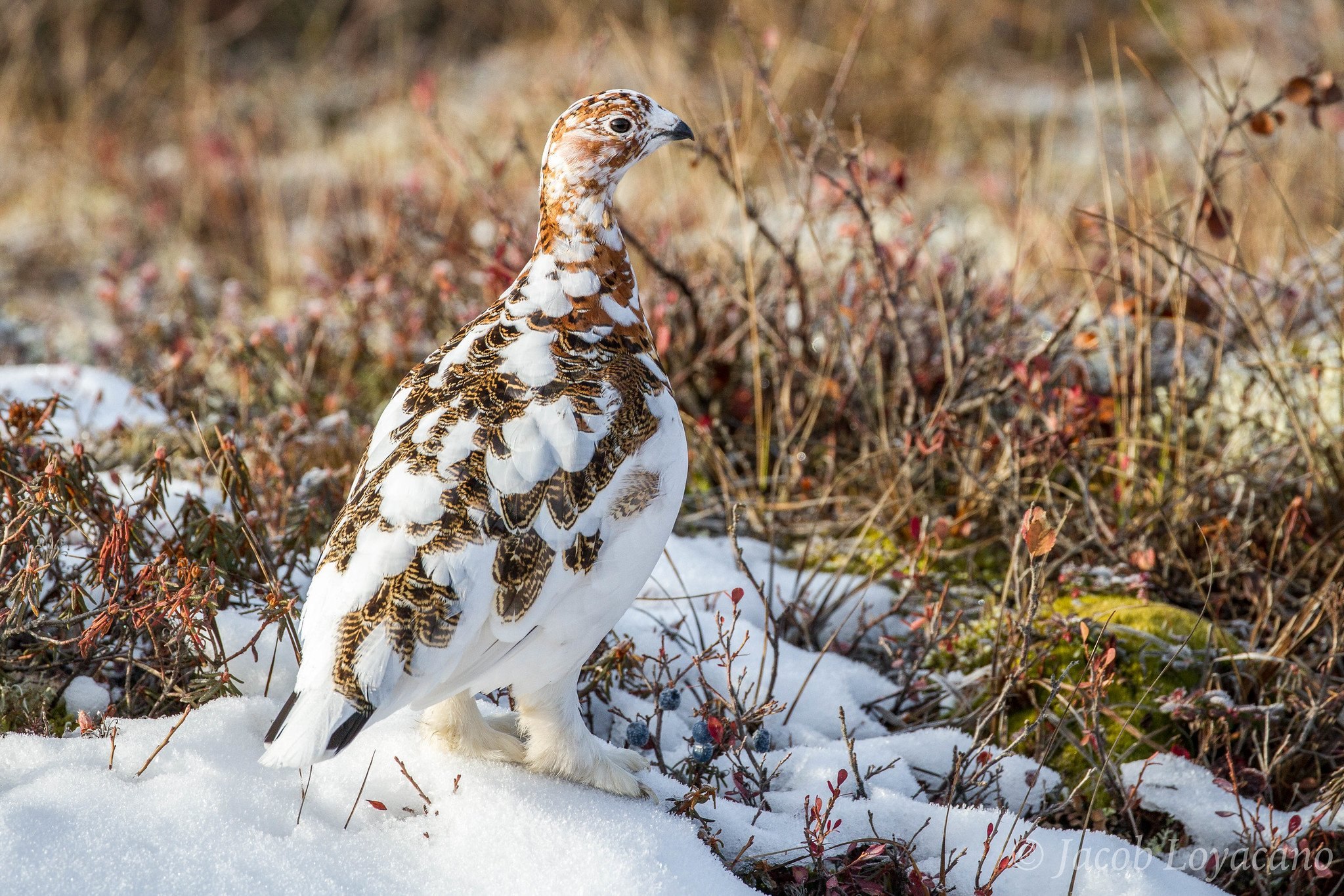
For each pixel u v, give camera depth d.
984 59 22.69
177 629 6.08
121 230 15.95
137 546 6.61
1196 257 8.88
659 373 5.75
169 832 5.24
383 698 4.74
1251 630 7.72
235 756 5.79
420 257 11.64
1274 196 12.33
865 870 5.76
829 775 6.34
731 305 10.29
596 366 5.51
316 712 4.70
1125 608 7.55
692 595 7.77
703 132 10.24
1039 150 17.69
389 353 10.34
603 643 6.76
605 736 6.75
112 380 10.34
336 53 24.06
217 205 16.17
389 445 5.38
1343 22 20.22
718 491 9.38
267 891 5.06
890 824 6.03
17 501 6.26
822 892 5.76
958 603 8.01
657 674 6.63
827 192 9.85
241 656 6.42
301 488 7.45
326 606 4.96
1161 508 8.11
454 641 4.88
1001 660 7.16
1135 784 6.48
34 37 22.20
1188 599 7.97
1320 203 13.12
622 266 5.83
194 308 11.82
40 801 5.34
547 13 23.28
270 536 7.36
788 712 6.84
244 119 20.53
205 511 6.83
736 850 5.76
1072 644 7.21
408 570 4.91
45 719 5.97
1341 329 8.91
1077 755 6.80
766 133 15.17
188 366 10.31
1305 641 7.46
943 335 9.14
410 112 19.72
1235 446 9.20
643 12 21.89
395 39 24.22
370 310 10.99
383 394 10.52
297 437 8.71
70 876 4.96
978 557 8.68
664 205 12.05
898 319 8.91
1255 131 8.89
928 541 8.04
